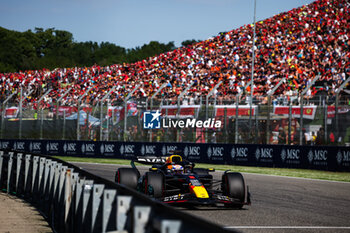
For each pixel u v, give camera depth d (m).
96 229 18.00
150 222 12.17
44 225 28.33
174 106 92.12
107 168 72.81
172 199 31.59
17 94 164.75
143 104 99.00
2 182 45.69
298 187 50.03
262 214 32.66
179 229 10.00
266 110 81.25
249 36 143.88
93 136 102.19
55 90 158.00
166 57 151.62
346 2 140.12
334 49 119.06
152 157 41.12
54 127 108.81
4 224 28.14
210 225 10.40
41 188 33.97
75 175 23.77
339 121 73.38
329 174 63.53
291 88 107.00
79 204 22.05
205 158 82.88
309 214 33.09
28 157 38.94
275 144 74.25
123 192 18.23
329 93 96.44
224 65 129.75
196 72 131.50
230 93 113.88
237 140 83.38
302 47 125.25
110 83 146.38
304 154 69.94
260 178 59.41
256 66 123.44
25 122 114.06
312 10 146.25
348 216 32.62
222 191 35.50
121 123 98.50
